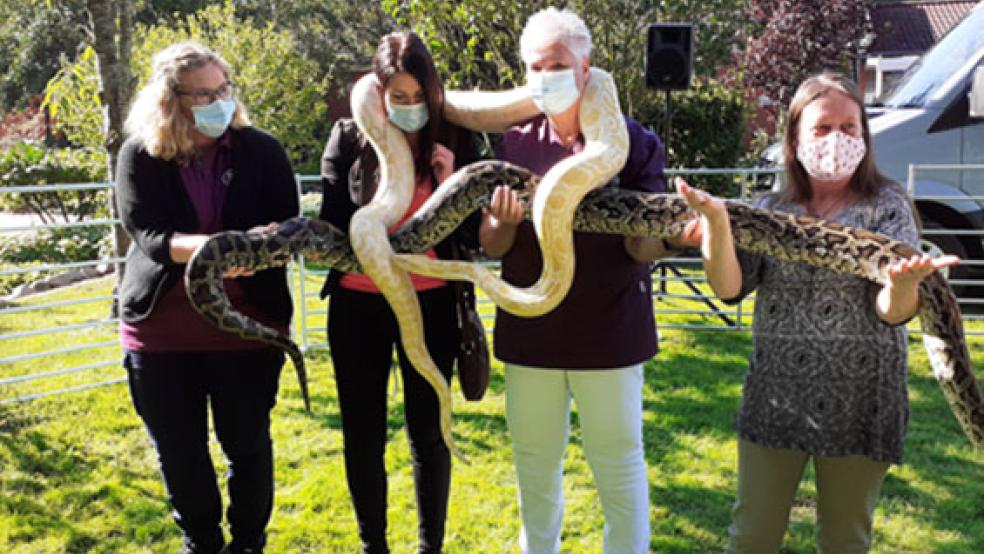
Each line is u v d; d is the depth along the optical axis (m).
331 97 36.22
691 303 10.96
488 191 3.86
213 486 4.43
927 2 33.84
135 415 7.02
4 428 6.72
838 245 3.47
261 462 4.42
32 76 40.56
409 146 4.16
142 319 4.15
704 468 6.04
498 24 13.84
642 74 15.11
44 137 33.19
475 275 3.62
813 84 3.64
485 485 5.70
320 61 34.97
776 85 22.31
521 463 4.38
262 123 22.31
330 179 4.34
